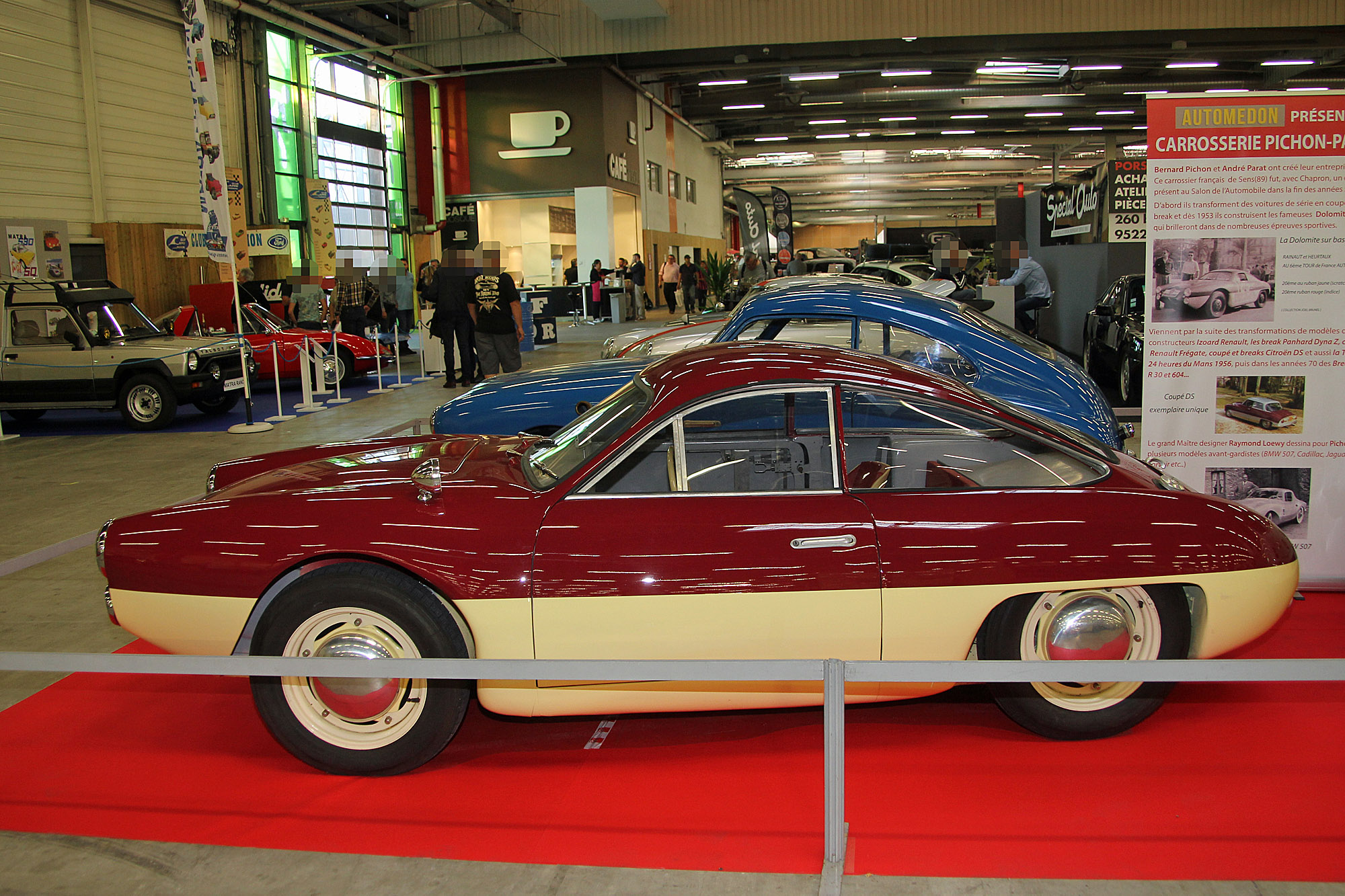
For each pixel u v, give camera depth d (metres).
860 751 3.18
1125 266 12.71
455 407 5.55
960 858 2.50
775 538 2.92
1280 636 4.07
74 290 10.85
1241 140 4.31
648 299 33.00
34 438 10.34
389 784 3.01
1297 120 4.28
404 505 3.05
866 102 34.78
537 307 19.03
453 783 3.01
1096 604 3.03
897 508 2.99
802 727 3.38
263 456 4.07
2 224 13.65
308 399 11.65
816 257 34.22
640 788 2.95
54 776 3.10
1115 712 3.13
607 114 27.81
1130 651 3.08
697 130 40.69
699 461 3.11
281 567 2.95
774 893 2.36
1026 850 2.53
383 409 11.64
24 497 7.26
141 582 3.05
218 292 15.84
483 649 2.93
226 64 18.94
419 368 16.48
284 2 20.38
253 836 2.70
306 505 3.09
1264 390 4.46
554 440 3.61
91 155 15.93
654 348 7.31
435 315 13.72
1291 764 3.02
